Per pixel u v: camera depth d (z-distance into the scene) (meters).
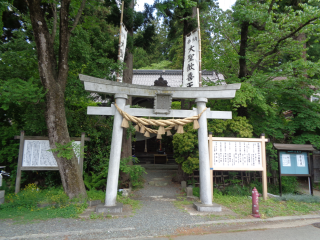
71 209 5.36
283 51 8.78
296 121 8.69
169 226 4.62
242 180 7.96
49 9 9.17
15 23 9.38
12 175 7.51
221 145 6.98
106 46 7.95
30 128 6.94
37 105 6.95
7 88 5.16
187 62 6.99
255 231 4.47
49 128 5.89
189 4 6.88
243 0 8.44
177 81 15.99
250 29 9.82
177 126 6.07
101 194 6.75
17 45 7.52
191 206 6.20
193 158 7.74
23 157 6.68
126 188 7.86
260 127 8.55
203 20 9.33
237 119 8.09
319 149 8.76
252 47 11.75
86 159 7.99
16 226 4.48
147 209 5.90
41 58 5.84
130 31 8.98
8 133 7.63
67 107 7.82
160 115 6.17
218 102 8.95
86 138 7.12
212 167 6.84
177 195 7.57
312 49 12.45
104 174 7.29
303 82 8.46
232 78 8.64
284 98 9.12
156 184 9.05
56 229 4.35
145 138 14.06
